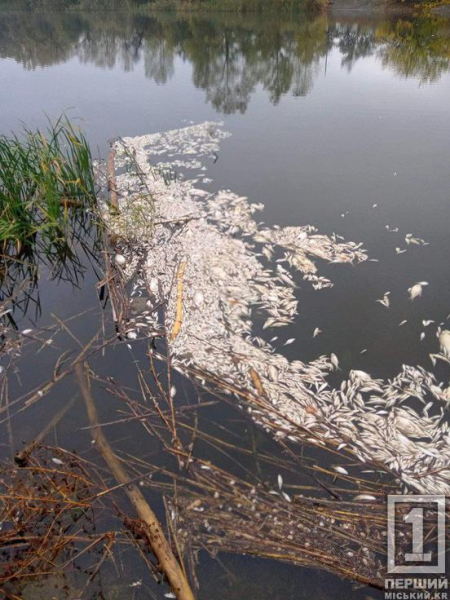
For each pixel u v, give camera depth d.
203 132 8.77
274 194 6.53
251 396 3.75
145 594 2.65
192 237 5.58
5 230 5.16
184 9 26.19
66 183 5.98
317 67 13.56
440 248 5.37
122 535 2.90
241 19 22.62
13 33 22.17
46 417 3.64
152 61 15.26
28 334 4.44
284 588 2.65
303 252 5.36
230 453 3.35
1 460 3.31
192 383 3.89
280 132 8.73
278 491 3.09
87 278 5.25
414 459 3.26
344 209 6.13
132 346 4.28
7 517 2.94
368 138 8.30
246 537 2.84
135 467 3.26
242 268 5.12
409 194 6.41
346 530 2.86
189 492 3.08
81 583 2.70
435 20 20.22
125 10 27.81
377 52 15.20
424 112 9.50
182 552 2.79
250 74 13.06
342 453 3.33
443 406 3.63
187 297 4.73
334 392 3.79
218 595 2.64
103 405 3.73
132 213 5.85
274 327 4.43
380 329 4.37
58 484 3.12
